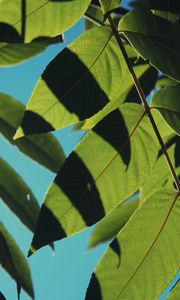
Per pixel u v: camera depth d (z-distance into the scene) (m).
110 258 0.45
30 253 0.44
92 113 0.45
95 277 0.45
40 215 0.45
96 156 0.45
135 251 0.45
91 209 0.45
